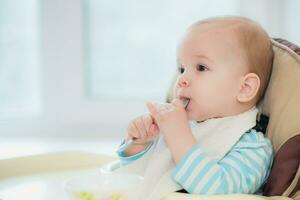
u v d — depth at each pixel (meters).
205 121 0.90
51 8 1.56
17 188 0.87
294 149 0.81
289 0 1.55
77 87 1.59
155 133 0.89
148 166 0.86
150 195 0.78
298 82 0.87
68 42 1.57
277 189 0.80
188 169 0.78
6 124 1.57
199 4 1.60
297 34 1.50
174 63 1.62
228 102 0.89
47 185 0.89
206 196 0.71
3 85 1.58
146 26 1.61
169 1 1.60
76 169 1.03
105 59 1.62
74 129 1.59
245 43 0.89
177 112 0.84
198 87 0.89
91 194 0.71
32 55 1.60
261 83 0.92
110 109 1.60
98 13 1.60
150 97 1.62
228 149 0.84
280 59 0.92
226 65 0.88
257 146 0.83
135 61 1.62
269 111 0.91
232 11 1.60
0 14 1.56
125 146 0.92
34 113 1.60
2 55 1.58
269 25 1.59
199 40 0.89
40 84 1.59
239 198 0.70
